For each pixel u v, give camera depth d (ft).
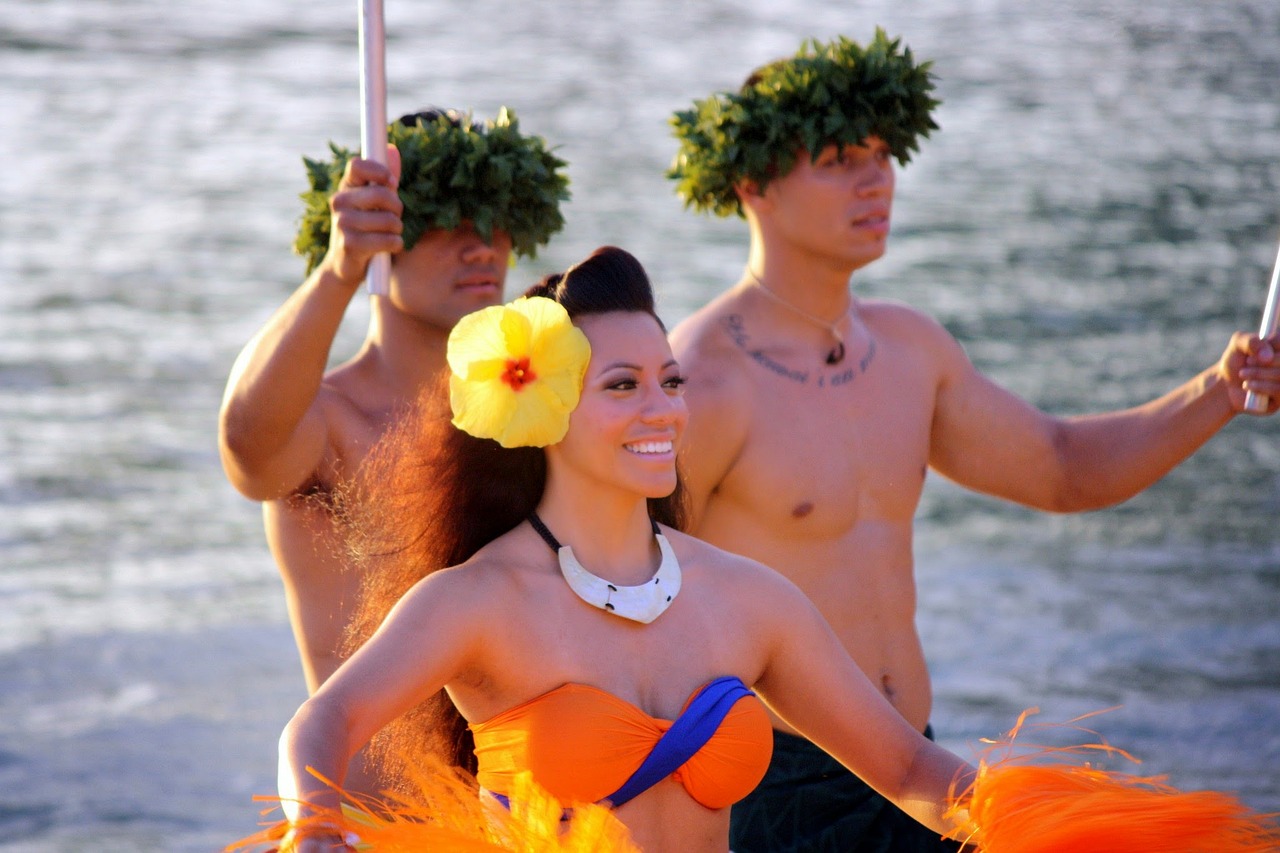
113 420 154.40
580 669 33.47
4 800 89.20
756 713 34.19
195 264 208.03
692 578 35.53
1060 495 54.80
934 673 105.40
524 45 385.70
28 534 128.88
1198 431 52.75
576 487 34.78
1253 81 369.71
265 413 43.70
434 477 35.96
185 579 122.11
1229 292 202.69
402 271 50.72
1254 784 89.30
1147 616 114.93
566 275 35.32
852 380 52.65
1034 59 393.29
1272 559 126.82
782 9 461.78
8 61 342.85
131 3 419.54
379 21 40.81
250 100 316.19
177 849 85.25
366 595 38.22
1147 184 267.80
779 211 52.54
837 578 51.44
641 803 33.24
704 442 50.67
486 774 33.60
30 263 206.18
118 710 100.78
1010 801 33.32
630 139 283.18
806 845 50.96
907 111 52.60
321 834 29.37
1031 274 208.95
